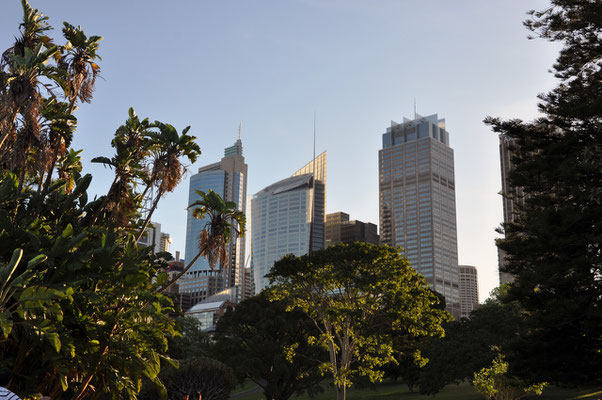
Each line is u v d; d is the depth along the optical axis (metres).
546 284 27.48
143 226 24.16
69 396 18.91
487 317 56.94
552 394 52.59
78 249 18.70
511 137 32.19
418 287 47.31
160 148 24.08
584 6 29.39
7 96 19.08
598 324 25.55
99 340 18.50
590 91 29.75
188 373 43.53
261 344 59.75
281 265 47.59
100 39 23.45
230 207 25.02
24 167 19.78
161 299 19.67
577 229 27.38
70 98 22.97
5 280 14.51
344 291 48.81
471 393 63.75
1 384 5.63
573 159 28.02
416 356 50.53
